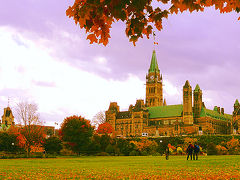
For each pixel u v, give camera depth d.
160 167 30.14
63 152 102.56
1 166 35.28
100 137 118.56
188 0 9.27
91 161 51.81
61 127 107.81
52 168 30.89
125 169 28.33
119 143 114.12
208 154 87.12
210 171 23.80
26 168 30.92
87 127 107.62
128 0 9.33
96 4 9.34
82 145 105.50
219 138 131.00
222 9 9.75
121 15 9.46
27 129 88.56
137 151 106.00
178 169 26.75
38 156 78.69
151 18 9.86
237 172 22.61
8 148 97.94
